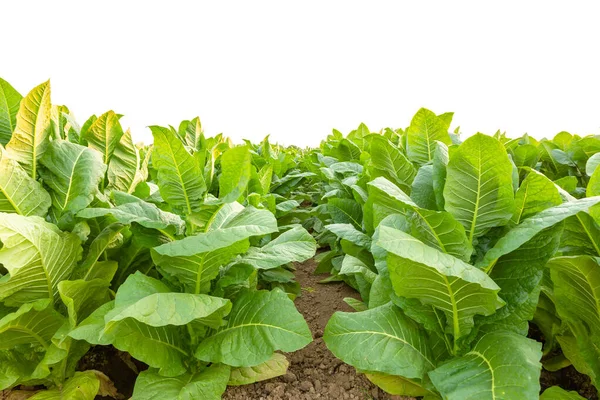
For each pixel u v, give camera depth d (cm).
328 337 209
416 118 314
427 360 204
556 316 247
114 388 247
